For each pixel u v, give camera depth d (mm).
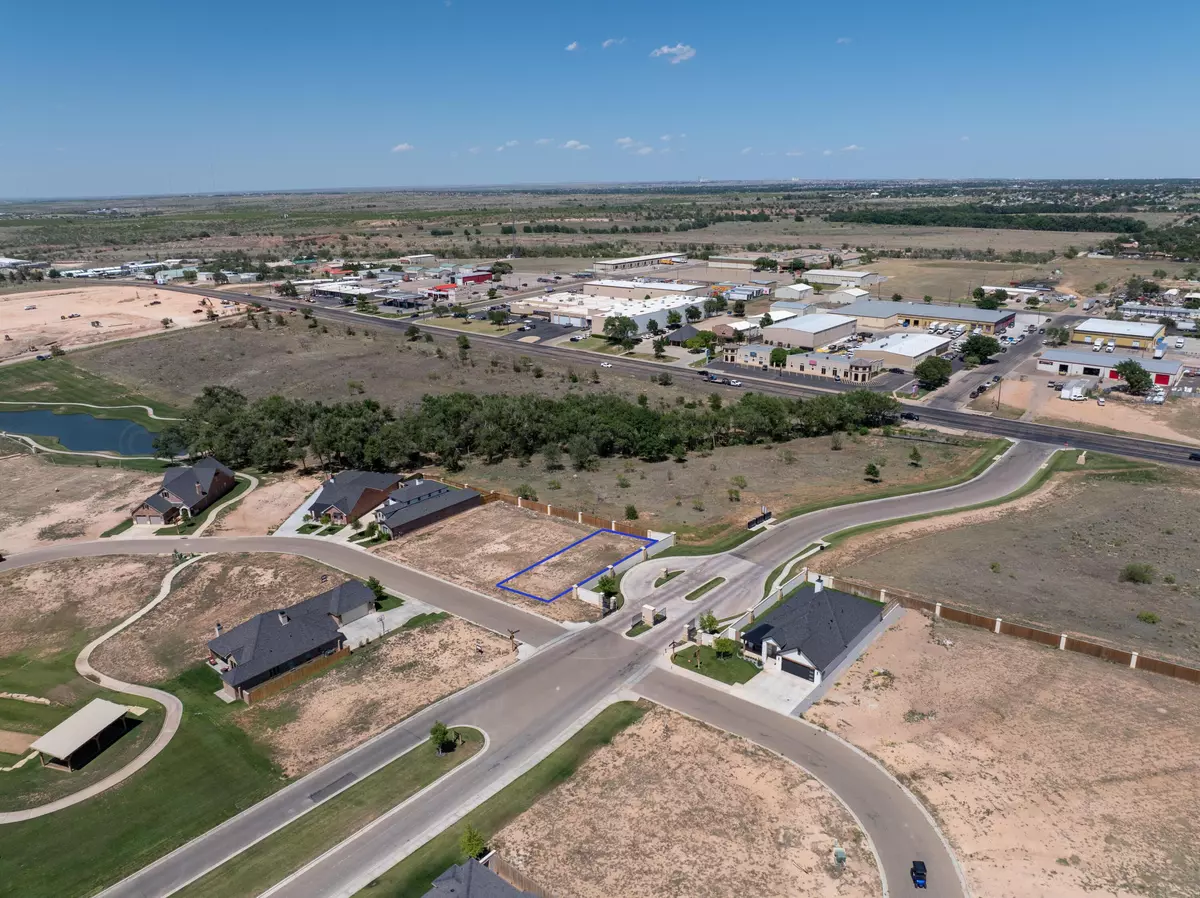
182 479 106938
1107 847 46781
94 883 46438
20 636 76125
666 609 77062
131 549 94375
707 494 107688
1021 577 81812
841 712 60281
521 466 122312
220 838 49719
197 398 151375
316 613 73500
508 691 64375
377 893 44969
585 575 84750
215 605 80625
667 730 58844
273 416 132250
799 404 138625
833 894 44062
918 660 66938
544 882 45250
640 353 197500
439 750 57312
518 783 53750
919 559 86375
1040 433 132500
